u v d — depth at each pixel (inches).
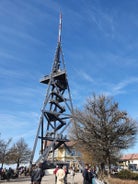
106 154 1489.9
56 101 2664.9
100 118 1501.0
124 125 1486.2
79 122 1573.6
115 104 1528.1
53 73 2844.5
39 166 716.7
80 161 2384.4
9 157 2385.6
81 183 1295.5
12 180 1491.1
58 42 2977.4
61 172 746.8
